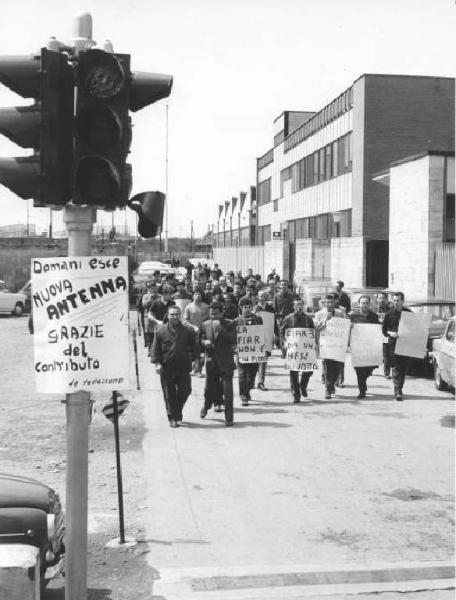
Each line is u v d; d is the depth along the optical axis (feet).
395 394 52.11
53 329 18.43
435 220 91.71
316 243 135.95
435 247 91.66
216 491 31.78
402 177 99.35
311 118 168.45
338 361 52.26
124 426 44.34
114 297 18.54
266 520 28.37
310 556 25.00
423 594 22.45
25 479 22.20
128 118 17.67
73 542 18.33
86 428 18.52
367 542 26.32
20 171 17.34
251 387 50.85
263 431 42.75
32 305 18.52
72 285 18.40
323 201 160.15
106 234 266.98
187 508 29.66
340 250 125.39
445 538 26.71
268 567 23.95
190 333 43.83
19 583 17.93
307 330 50.72
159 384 60.34
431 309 66.95
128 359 18.61
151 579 23.11
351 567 23.93
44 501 20.98
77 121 17.33
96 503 30.25
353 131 137.49
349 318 52.85
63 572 22.52
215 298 63.10
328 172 156.04
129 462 36.35
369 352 51.98
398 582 23.21
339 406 50.01
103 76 17.28
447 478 33.68
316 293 84.17
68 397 18.48
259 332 50.47
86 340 18.45
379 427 43.57
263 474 34.22
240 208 268.21
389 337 52.42
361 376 52.70
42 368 18.47
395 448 38.78
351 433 42.11
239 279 91.50
